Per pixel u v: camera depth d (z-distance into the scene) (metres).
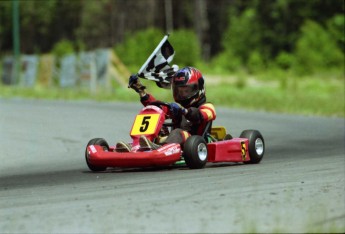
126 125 43.84
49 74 97.81
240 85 88.62
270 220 13.95
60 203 17.03
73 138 36.97
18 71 106.31
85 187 19.94
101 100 73.06
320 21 123.62
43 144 34.41
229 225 13.62
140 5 180.50
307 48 108.56
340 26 109.88
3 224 14.60
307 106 57.81
